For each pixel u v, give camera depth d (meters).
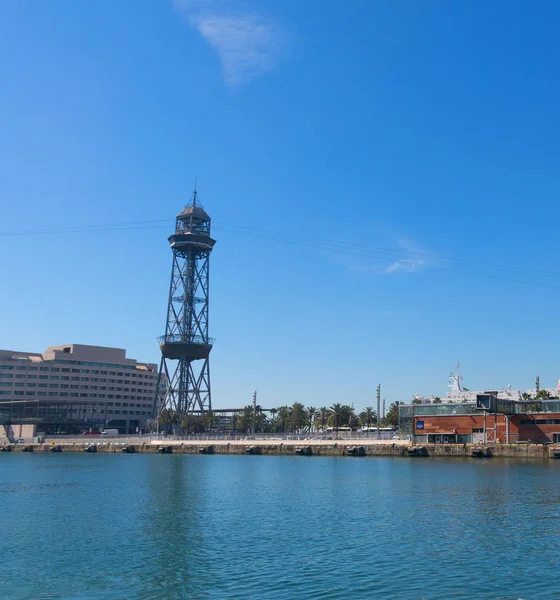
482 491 99.06
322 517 77.19
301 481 120.00
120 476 134.38
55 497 98.62
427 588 46.09
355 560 54.53
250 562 54.41
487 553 56.50
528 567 51.50
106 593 46.34
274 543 61.91
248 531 68.44
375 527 69.81
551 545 59.38
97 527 71.62
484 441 192.50
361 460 181.75
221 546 60.88
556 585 46.44
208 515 79.75
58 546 61.50
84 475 137.75
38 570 52.53
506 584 46.81
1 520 76.62
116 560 55.69
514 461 165.50
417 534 65.44
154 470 150.38
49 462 186.12
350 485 112.06
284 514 80.00
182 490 107.00
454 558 54.75
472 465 153.12
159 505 88.94
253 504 89.31
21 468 161.50
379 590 45.78
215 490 106.75
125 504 90.19
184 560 55.38
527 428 186.12
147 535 66.69
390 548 59.00
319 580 48.50
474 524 70.69
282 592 45.69
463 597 43.91
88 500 94.81
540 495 93.69
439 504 86.38
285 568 52.19
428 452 186.38
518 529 67.44
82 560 55.78
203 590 46.59
